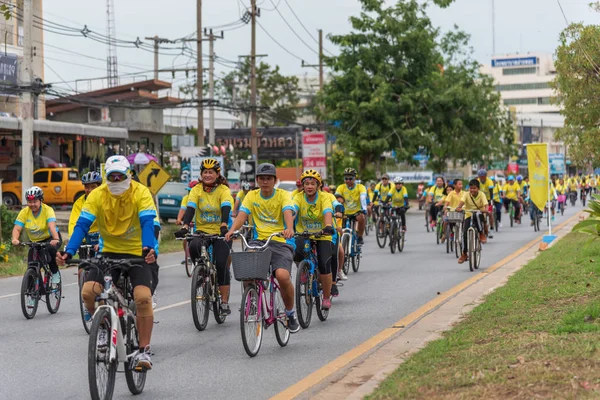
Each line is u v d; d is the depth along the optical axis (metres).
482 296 17.81
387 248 34.50
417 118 72.00
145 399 10.58
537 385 8.93
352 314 17.23
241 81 125.00
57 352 13.84
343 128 72.12
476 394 8.83
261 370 12.16
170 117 107.06
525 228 45.06
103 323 9.69
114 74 86.44
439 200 36.94
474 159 80.88
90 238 16.25
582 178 80.00
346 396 10.00
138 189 10.40
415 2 71.44
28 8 37.56
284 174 92.50
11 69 55.69
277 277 13.52
